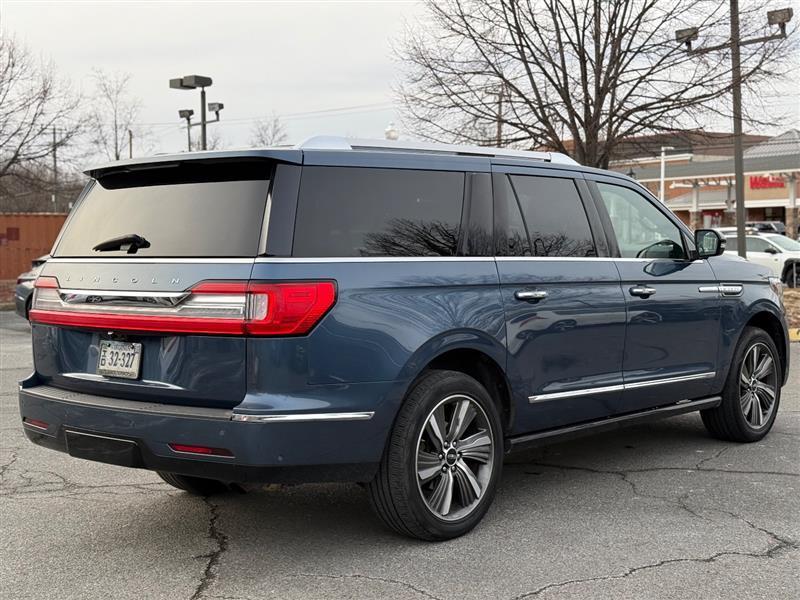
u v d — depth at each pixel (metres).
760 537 4.52
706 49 13.56
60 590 3.91
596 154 14.30
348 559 4.25
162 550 4.42
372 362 4.12
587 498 5.23
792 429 7.09
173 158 4.30
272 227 3.99
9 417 7.77
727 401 6.41
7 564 4.24
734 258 6.66
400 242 4.41
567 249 5.25
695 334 6.02
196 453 3.96
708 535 4.55
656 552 4.31
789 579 3.96
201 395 4.01
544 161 5.38
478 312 4.61
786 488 5.42
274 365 3.88
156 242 4.27
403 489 4.26
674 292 5.85
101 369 4.36
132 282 4.20
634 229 5.79
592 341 5.27
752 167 50.69
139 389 4.17
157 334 4.11
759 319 6.80
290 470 3.95
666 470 5.86
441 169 4.70
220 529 4.74
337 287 4.06
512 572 4.06
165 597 3.82
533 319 4.91
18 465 6.12
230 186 4.21
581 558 4.24
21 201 40.34
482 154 5.04
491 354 4.69
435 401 4.38
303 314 3.93
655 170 56.56
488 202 4.87
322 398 3.99
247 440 3.84
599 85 13.98
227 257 4.01
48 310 4.59
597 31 13.84
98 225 4.59
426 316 4.35
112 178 4.71
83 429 4.29
